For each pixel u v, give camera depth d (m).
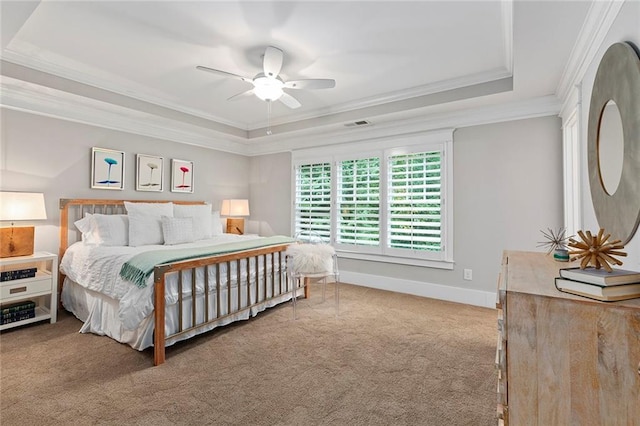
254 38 2.47
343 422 1.65
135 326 2.24
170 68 3.02
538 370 1.00
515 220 3.39
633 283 0.95
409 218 4.01
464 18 2.19
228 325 2.95
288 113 4.41
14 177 3.11
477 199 3.60
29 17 2.13
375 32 2.38
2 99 3.00
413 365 2.23
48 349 2.44
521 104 3.29
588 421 0.94
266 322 3.04
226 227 5.24
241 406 1.77
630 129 1.34
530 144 3.30
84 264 2.94
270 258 3.40
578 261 1.70
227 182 5.31
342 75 3.15
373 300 3.77
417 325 2.98
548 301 0.99
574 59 2.28
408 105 3.59
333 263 3.27
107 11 2.15
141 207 3.63
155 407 1.75
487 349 2.49
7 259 2.74
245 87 3.49
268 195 5.46
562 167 3.13
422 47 2.59
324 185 4.76
